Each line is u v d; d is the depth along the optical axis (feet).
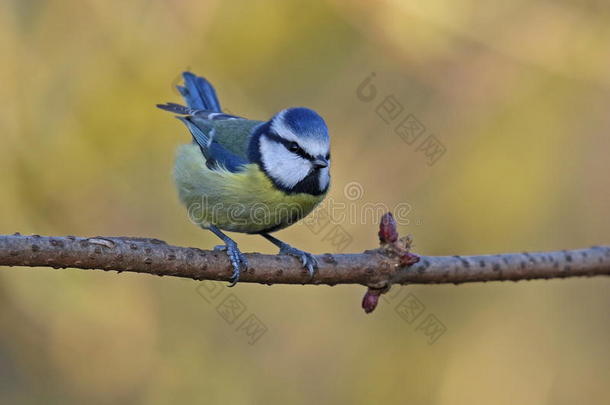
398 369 35.86
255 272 21.79
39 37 37.14
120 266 19.48
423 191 37.60
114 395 34.88
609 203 36.73
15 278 34.83
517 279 23.66
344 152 38.14
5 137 35.91
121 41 37.60
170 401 34.88
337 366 36.04
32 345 34.88
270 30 38.47
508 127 37.91
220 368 35.53
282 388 35.50
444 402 35.42
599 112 37.88
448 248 36.91
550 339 36.32
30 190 35.96
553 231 36.76
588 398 35.35
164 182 37.04
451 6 37.63
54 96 36.73
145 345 35.58
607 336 36.17
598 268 24.09
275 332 36.52
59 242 18.54
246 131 28.58
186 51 37.96
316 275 22.25
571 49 38.34
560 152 37.60
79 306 35.32
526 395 35.24
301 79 38.55
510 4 38.40
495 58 38.29
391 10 37.68
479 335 36.37
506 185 37.19
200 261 20.89
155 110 37.42
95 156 36.73
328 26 38.47
